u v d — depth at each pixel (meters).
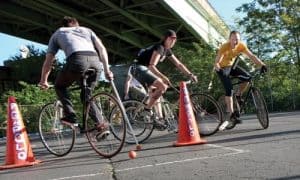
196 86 24.50
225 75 9.24
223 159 6.02
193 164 5.84
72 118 7.01
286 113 16.86
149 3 28.03
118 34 35.38
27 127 19.19
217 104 8.71
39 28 36.34
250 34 34.12
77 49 6.69
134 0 28.28
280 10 33.47
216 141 7.72
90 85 6.88
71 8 29.20
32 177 5.85
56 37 6.86
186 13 29.09
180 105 7.58
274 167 5.32
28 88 21.86
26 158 6.79
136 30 36.31
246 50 9.30
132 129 8.06
